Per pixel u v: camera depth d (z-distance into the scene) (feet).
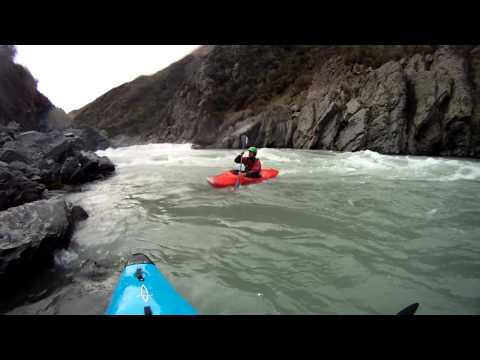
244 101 86.28
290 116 60.44
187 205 17.75
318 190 20.66
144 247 12.12
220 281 9.41
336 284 9.12
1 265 9.09
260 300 8.38
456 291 8.58
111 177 28.73
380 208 16.30
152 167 35.12
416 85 46.50
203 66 92.17
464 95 41.63
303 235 12.85
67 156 30.12
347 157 39.24
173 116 98.48
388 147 45.16
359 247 11.57
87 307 8.30
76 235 13.43
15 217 11.37
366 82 52.16
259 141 61.93
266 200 18.37
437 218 14.60
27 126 57.06
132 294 8.06
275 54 90.63
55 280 9.79
